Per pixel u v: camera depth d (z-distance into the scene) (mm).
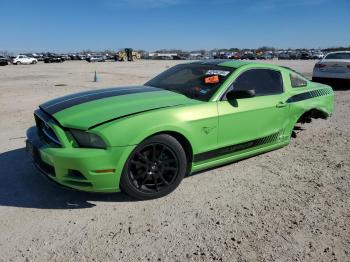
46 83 17328
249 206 3852
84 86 15781
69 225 3414
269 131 5070
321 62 13781
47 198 3955
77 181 3551
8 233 3270
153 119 3760
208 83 4605
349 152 5746
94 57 74750
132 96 4293
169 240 3191
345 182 4543
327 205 3904
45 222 3463
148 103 4062
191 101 4285
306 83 5938
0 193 4059
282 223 3508
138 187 3811
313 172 4859
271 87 5180
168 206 3818
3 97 11648
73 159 3465
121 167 3596
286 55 85938
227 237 3250
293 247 3115
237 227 3422
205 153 4293
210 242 3168
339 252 3059
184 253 3008
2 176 4535
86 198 3957
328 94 6188
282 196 4109
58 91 13547
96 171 3508
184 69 5285
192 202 3918
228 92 4492
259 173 4777
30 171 4711
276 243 3168
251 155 5062
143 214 3641
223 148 4477
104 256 2953
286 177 4668
